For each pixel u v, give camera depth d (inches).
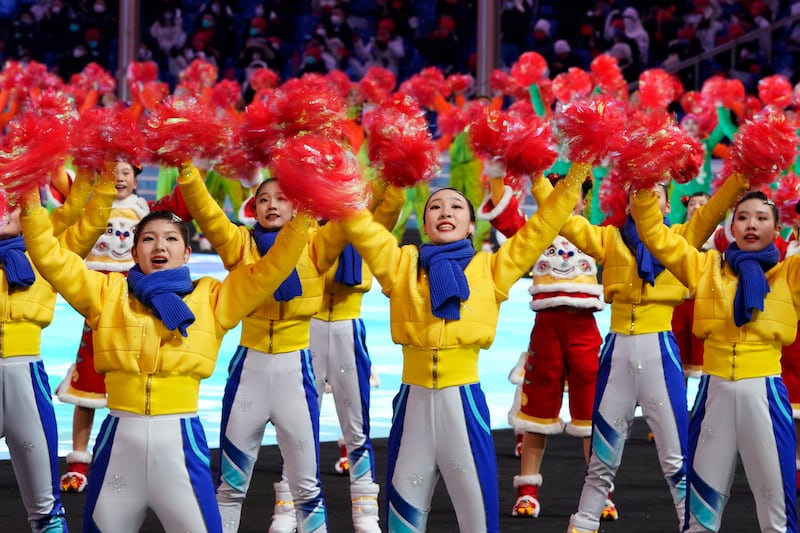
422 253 365.7
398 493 364.8
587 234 440.8
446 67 1731.1
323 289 417.7
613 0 1669.5
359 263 456.4
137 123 374.6
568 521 458.0
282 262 335.3
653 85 1133.7
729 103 1221.1
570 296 473.1
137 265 343.9
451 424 359.3
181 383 334.0
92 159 372.8
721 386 382.3
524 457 472.1
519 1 1676.9
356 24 1763.0
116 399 334.0
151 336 332.5
